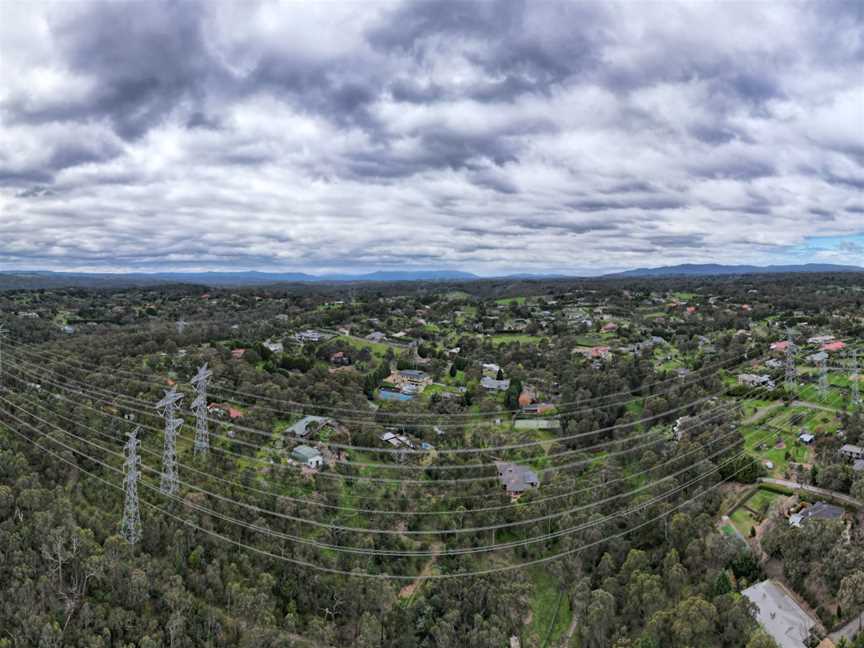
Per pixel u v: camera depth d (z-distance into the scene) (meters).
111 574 77.69
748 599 70.88
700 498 95.94
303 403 130.12
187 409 122.44
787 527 82.06
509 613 82.00
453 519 97.56
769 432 117.25
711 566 82.25
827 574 73.38
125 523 83.81
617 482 105.12
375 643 78.50
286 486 99.75
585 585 83.12
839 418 119.19
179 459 102.31
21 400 118.44
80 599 76.81
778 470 102.62
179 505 89.31
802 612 71.81
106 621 73.81
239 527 89.62
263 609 77.44
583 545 89.56
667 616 72.81
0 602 73.38
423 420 132.75
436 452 120.00
